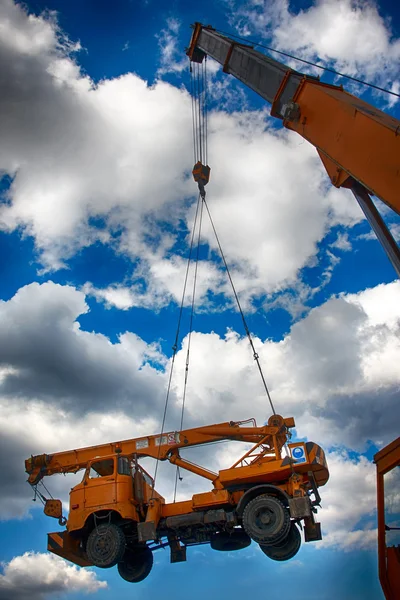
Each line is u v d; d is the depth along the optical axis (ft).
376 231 37.78
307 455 51.31
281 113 46.75
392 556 30.35
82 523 53.26
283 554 51.29
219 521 52.21
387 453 32.24
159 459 59.72
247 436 58.23
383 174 33.63
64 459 61.36
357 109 36.58
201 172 72.28
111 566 51.42
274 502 49.52
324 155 40.86
